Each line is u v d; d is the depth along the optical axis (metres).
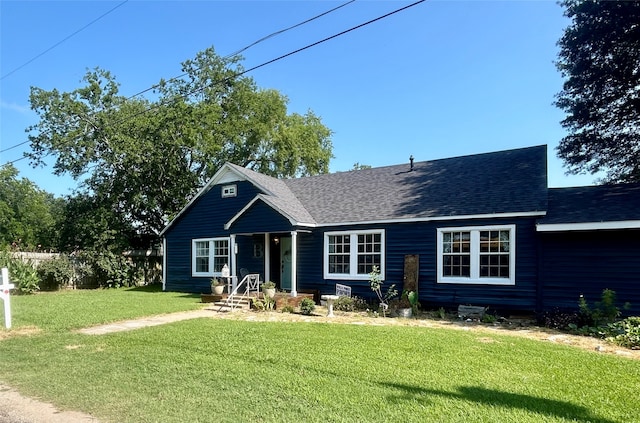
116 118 25.23
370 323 10.53
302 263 15.98
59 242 24.97
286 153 35.22
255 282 15.62
